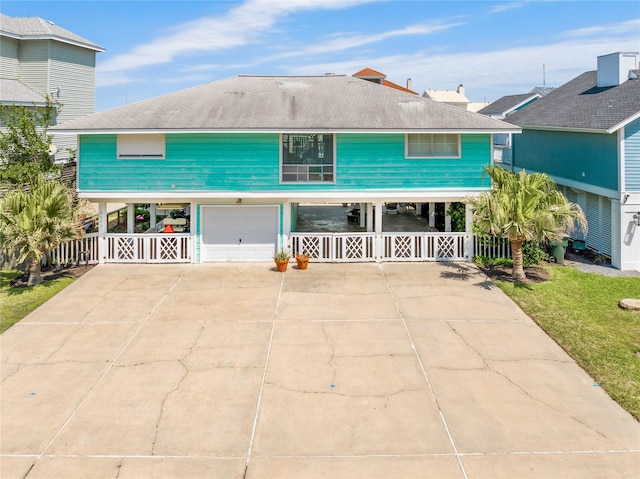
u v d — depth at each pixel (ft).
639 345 41.50
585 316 47.85
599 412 32.30
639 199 62.49
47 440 29.55
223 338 43.52
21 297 53.11
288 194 64.49
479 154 64.80
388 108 67.62
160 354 40.55
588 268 64.28
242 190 64.28
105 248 65.98
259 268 64.18
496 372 37.52
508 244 65.36
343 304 51.57
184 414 32.22
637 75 78.43
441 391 34.91
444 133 62.75
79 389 35.17
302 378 36.78
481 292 54.80
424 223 88.33
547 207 54.54
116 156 63.77
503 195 54.80
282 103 69.05
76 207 61.57
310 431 30.50
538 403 33.35
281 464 27.63
